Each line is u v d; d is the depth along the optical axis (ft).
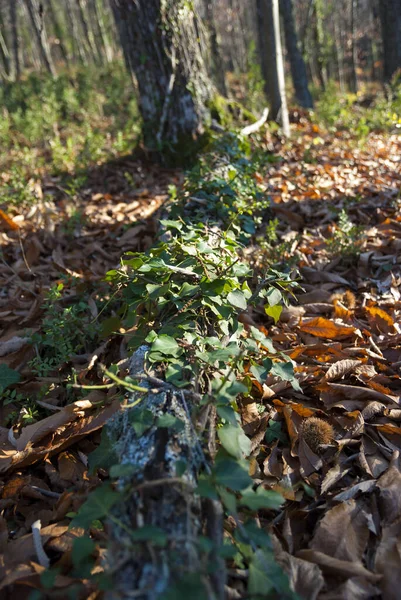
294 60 35.65
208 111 20.59
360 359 8.72
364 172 18.81
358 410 7.61
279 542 5.59
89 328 9.37
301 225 14.78
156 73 19.60
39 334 10.11
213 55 35.04
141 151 21.09
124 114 32.78
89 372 8.91
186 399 6.04
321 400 7.80
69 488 6.60
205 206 12.34
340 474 6.61
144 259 7.90
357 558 5.47
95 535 5.67
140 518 4.58
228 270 7.95
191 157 20.12
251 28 75.36
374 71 65.21
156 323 7.79
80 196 17.88
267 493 4.77
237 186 12.61
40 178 19.49
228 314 7.23
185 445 5.36
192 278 7.97
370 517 5.93
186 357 6.68
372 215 15.08
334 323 9.46
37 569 5.18
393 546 5.56
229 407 5.50
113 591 4.10
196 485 5.05
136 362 7.14
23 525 6.23
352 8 48.73
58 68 61.05
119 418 6.44
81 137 25.35
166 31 19.11
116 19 25.48
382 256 12.45
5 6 59.82
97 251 13.46
